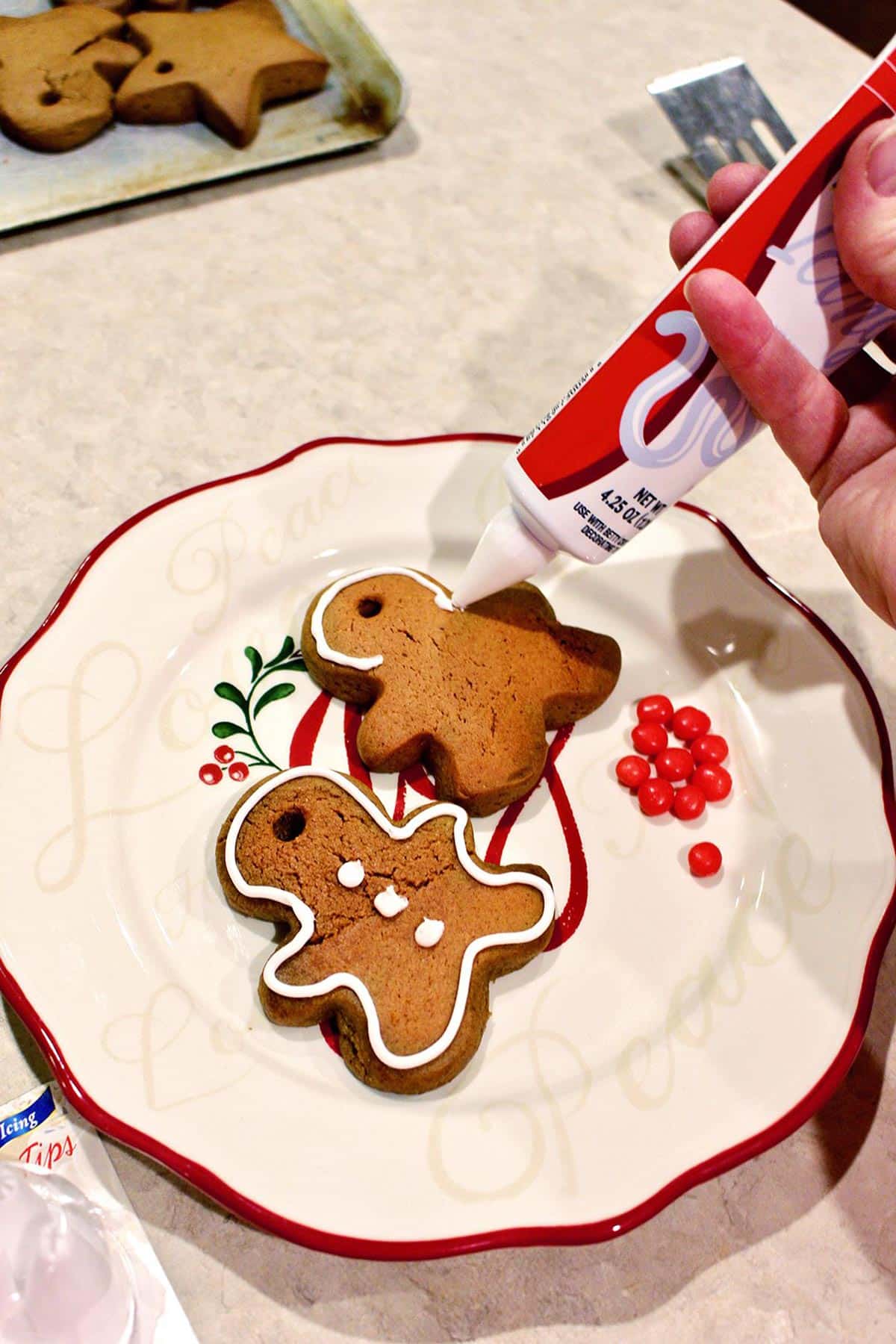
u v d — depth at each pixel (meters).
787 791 0.46
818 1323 0.40
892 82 0.37
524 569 0.44
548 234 0.59
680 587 0.49
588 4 0.67
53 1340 0.36
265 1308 0.40
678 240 0.47
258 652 0.47
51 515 0.50
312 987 0.41
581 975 0.43
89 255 0.55
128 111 0.56
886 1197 0.42
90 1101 0.40
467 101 0.62
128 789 0.45
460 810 0.44
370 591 0.47
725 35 0.66
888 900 0.44
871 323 0.40
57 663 0.45
